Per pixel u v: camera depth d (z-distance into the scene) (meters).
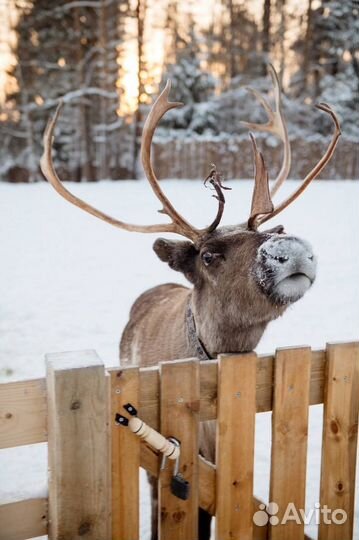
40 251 10.34
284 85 31.62
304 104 30.30
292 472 2.28
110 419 1.91
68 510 1.83
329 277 8.42
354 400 2.35
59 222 13.39
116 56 27.89
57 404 1.76
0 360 5.48
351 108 30.09
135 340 3.57
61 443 1.79
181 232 2.79
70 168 27.53
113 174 27.36
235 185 22.08
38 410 1.84
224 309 2.54
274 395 2.18
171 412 2.00
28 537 1.92
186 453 2.05
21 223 13.27
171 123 28.75
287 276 2.22
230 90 30.39
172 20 29.17
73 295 7.71
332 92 29.80
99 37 27.22
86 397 1.80
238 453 2.15
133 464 1.97
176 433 2.03
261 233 2.54
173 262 2.79
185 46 29.66
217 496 2.16
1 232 12.15
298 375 2.19
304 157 25.36
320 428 4.23
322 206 15.49
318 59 31.52
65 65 27.97
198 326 2.74
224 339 2.63
